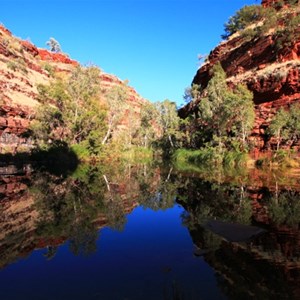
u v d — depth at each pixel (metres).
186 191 16.73
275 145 43.41
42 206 12.54
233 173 26.33
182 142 60.00
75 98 46.78
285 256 6.52
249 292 4.96
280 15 65.56
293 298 4.74
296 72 48.88
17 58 73.69
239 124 44.41
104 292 5.05
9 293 5.08
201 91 76.44
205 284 5.29
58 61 109.50
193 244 7.60
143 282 5.43
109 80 112.50
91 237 8.38
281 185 18.22
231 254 6.76
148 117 67.44
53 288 5.25
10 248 7.42
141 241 7.99
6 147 40.22
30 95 61.81
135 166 35.66
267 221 9.62
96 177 23.67
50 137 43.50
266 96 53.38
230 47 77.44
